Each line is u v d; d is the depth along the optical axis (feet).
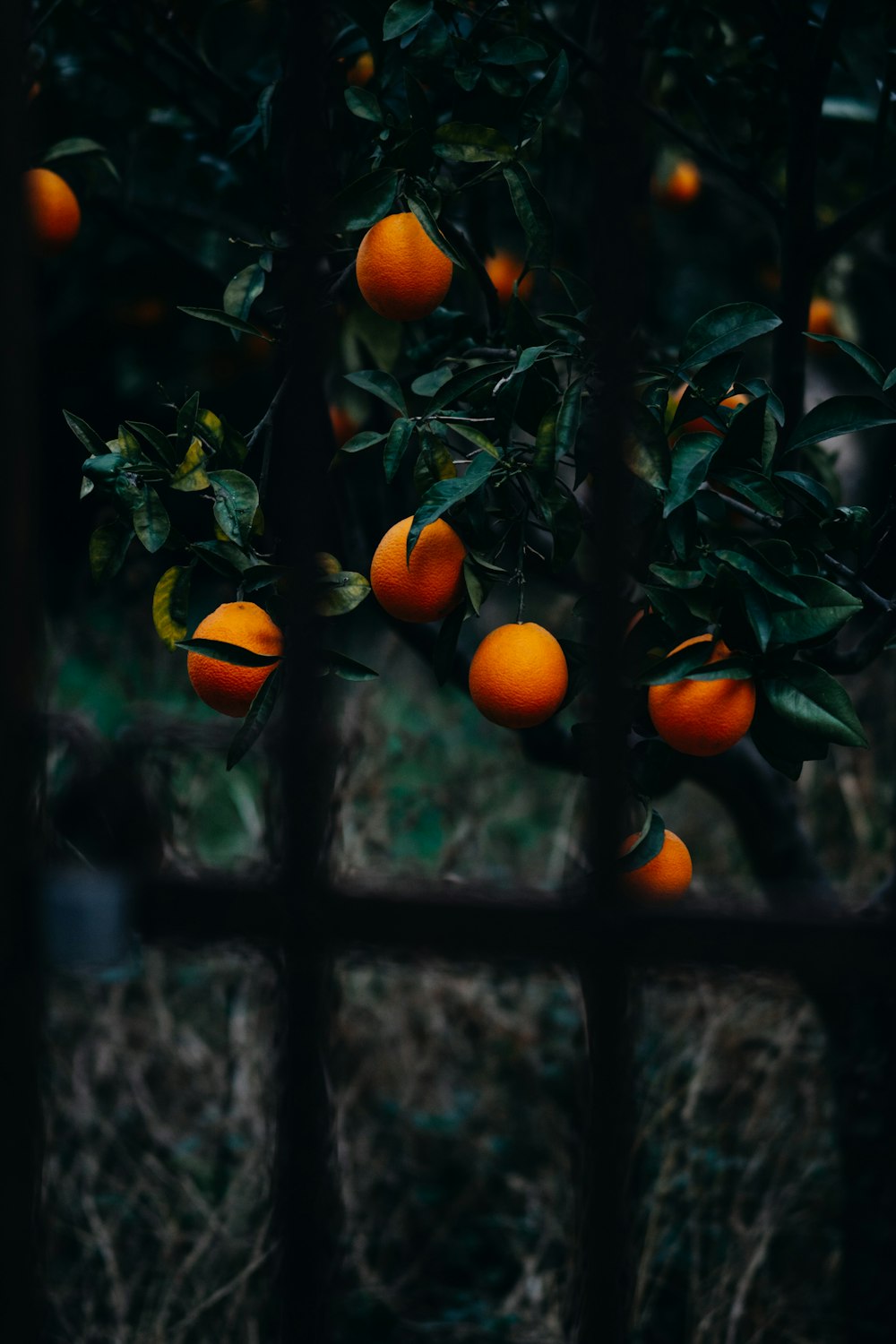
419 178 7.36
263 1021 11.66
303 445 6.98
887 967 6.97
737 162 10.23
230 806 16.42
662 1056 11.71
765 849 9.80
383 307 7.36
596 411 7.32
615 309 7.02
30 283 6.79
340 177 8.17
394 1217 11.57
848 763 14.99
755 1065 11.51
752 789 9.69
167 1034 12.84
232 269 10.16
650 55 9.71
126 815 7.48
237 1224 11.07
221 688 7.26
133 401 18.45
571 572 8.95
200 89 10.15
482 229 8.85
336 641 13.10
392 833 14.39
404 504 9.43
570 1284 9.61
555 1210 11.35
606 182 7.07
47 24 8.98
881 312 12.34
